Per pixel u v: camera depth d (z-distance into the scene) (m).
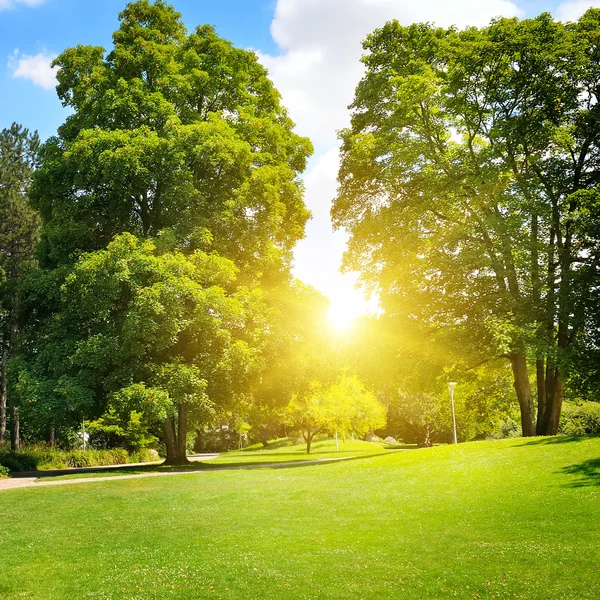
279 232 31.27
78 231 26.97
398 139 26.73
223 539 10.50
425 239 25.36
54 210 28.11
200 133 26.72
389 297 26.45
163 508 14.24
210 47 30.83
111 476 22.78
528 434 24.92
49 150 30.06
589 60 23.09
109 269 24.14
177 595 7.36
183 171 26.58
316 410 48.34
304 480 18.50
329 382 31.42
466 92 25.06
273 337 27.98
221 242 27.84
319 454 45.75
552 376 25.20
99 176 26.81
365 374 26.61
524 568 7.53
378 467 19.36
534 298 23.22
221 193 28.80
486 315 23.42
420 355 25.14
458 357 23.25
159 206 29.44
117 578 8.25
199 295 24.23
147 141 25.73
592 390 24.00
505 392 30.17
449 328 23.95
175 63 29.52
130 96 27.20
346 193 29.11
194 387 24.42
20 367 25.80
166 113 27.50
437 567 7.92
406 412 58.66
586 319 22.61
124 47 29.59
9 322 31.75
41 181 29.30
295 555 9.04
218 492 16.56
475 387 32.44
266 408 33.22
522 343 22.17
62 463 34.25
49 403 23.62
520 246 23.17
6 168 42.44
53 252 27.66
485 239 25.27
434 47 26.19
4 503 15.46
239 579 7.89
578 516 9.80
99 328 25.34
